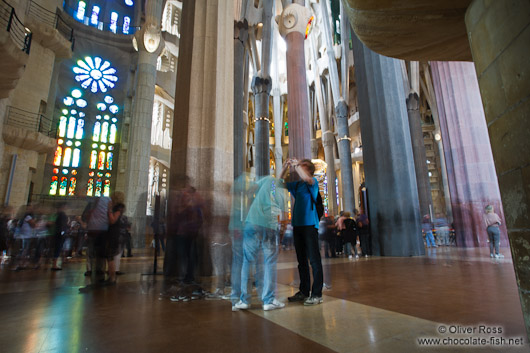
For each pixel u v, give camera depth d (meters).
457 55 2.51
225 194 5.48
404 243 8.18
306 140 13.98
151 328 2.16
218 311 2.70
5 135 10.99
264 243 2.78
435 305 2.63
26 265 7.32
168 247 4.79
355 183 31.03
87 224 4.48
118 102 27.27
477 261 6.26
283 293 3.48
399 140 8.89
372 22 2.18
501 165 1.47
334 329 2.04
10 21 7.83
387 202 8.62
